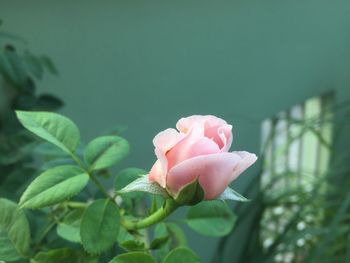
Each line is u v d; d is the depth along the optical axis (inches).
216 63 51.6
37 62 37.8
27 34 41.1
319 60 58.9
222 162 20.3
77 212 24.9
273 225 64.6
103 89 46.2
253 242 60.7
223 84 53.0
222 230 26.7
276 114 58.4
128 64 46.6
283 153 62.4
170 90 49.9
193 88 51.3
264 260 56.9
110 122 47.7
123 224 23.9
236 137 56.5
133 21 45.4
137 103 48.5
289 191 60.4
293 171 64.1
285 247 55.5
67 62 43.6
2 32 38.0
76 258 23.8
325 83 60.9
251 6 51.3
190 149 20.4
